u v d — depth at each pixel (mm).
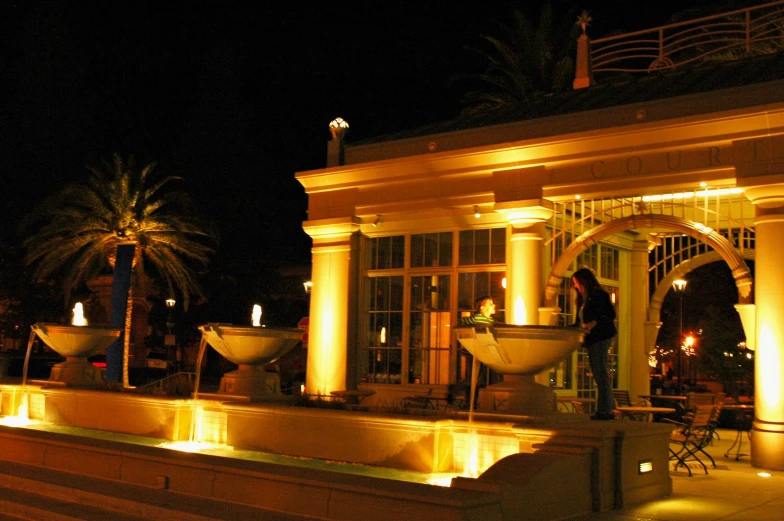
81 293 43844
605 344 10594
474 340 9453
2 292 42062
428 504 7109
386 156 16969
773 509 8742
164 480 9203
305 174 17734
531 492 7633
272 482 8219
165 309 43281
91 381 15609
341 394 13031
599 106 15211
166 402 12594
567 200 14539
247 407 11547
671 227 13586
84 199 30859
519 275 14633
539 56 32469
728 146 12594
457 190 15672
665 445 9695
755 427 11930
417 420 9750
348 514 7605
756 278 12188
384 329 16828
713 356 25594
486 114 17906
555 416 9516
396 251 16828
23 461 11180
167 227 32250
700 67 16141
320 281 17500
